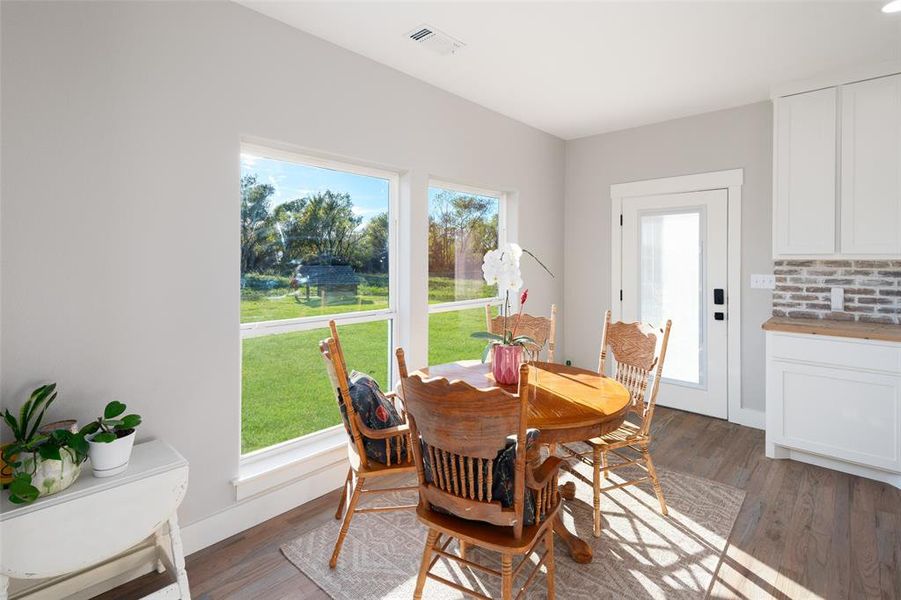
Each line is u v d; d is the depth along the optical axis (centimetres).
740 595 175
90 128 174
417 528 225
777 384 294
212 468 212
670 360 401
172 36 195
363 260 292
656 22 235
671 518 229
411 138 301
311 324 264
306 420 264
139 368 189
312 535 217
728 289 367
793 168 309
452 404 138
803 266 328
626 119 391
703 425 361
